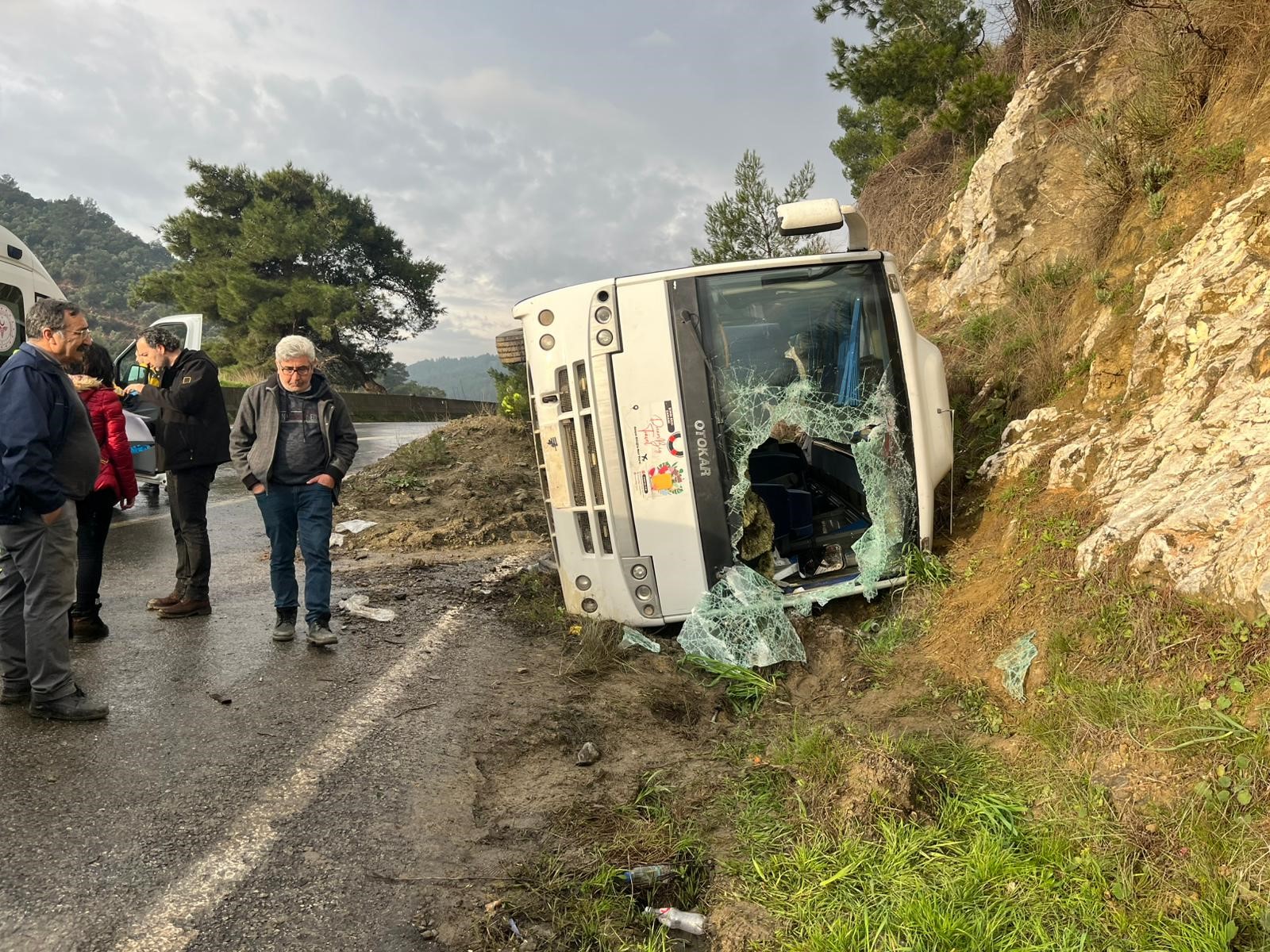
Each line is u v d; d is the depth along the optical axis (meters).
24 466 3.89
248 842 3.27
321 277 47.03
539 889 3.10
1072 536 4.48
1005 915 2.80
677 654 5.43
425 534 8.31
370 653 5.32
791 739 4.11
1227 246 5.09
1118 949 2.60
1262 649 3.16
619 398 5.46
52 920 2.79
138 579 6.91
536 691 4.84
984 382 7.31
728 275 5.42
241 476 5.31
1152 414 4.82
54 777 3.69
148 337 5.74
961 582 5.20
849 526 5.87
